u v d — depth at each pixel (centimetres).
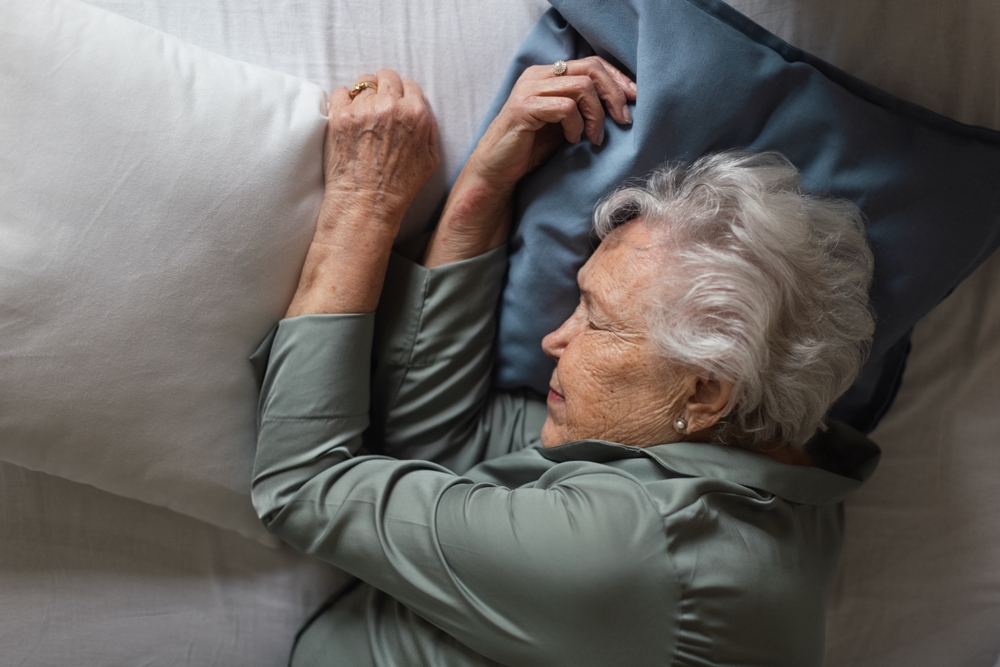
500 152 81
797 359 71
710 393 70
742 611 67
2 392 76
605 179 79
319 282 84
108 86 75
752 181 70
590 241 83
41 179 73
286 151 81
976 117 83
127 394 79
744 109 75
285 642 99
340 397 82
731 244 69
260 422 85
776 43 75
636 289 70
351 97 86
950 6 80
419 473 79
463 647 79
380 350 91
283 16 88
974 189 76
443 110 93
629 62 79
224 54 88
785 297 69
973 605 102
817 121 75
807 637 73
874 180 76
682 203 72
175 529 97
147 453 83
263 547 98
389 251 86
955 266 80
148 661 98
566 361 76
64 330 75
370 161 82
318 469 82
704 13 75
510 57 92
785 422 74
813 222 74
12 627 96
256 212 80
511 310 92
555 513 68
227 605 98
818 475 77
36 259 73
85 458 82
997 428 98
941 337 96
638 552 64
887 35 83
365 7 88
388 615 86
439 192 95
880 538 104
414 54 91
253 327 84
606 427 74
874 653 106
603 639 65
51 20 74
